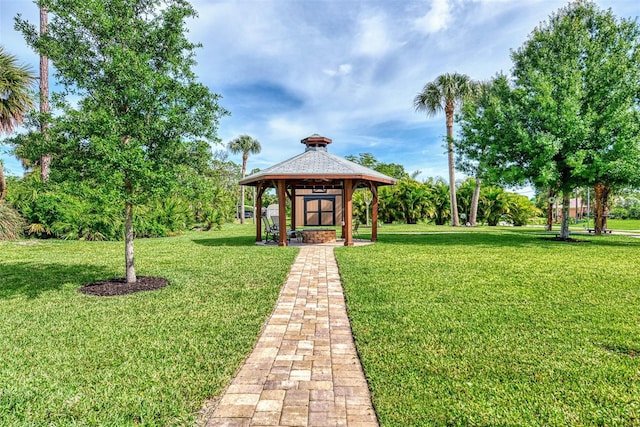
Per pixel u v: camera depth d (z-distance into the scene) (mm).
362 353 3547
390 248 11891
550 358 3414
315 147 15469
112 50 5441
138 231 16922
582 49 14023
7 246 12867
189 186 5961
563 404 2660
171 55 6090
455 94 25500
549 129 13016
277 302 5582
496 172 14102
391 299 5488
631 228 23812
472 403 2672
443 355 3486
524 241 13945
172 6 6035
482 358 3418
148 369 3258
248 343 3861
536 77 13453
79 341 3926
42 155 5719
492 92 16500
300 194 17594
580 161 12156
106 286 6449
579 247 11820
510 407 2627
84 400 2758
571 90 12719
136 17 6004
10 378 3100
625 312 4777
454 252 10750
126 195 5570
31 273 7824
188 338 4008
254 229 24656
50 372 3213
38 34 5758
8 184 16344
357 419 2523
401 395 2789
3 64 13516
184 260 9555
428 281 6691
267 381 3070
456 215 27078
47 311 5035
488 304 5176
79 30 5750
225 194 32406
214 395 2846
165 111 5750
